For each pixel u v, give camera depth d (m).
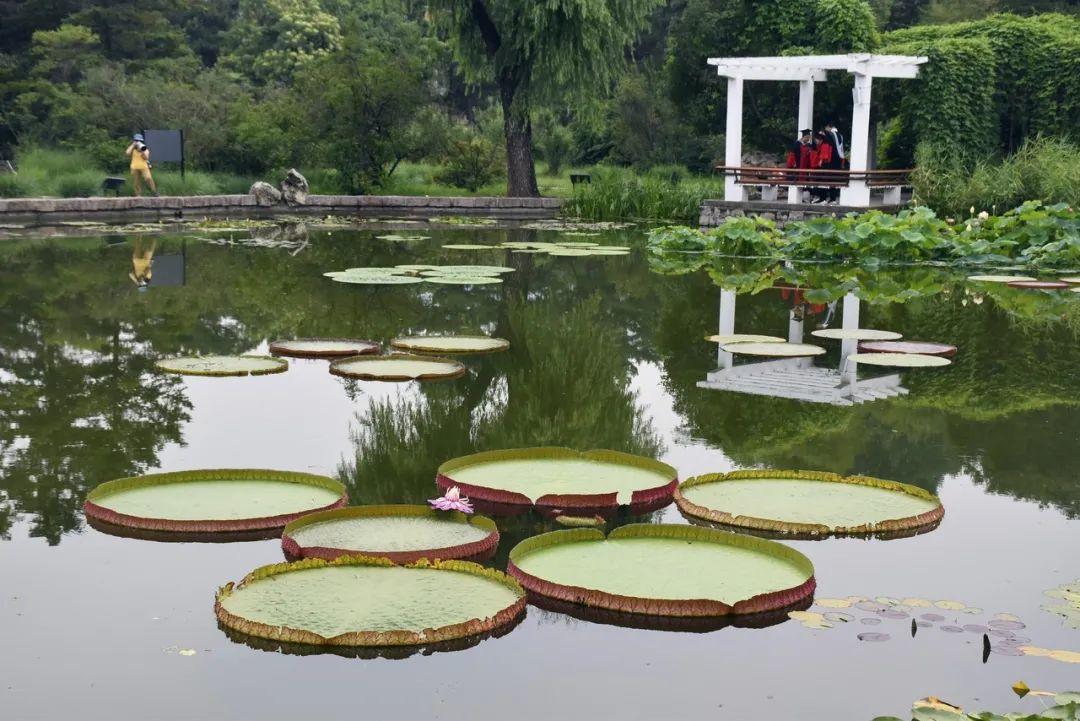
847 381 7.13
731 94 19.27
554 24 22.25
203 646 3.25
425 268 12.32
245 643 3.27
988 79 18.73
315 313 9.52
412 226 19.30
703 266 13.73
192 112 25.45
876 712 2.92
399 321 9.20
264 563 3.88
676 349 8.22
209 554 3.96
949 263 14.16
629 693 3.01
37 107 28.92
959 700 2.99
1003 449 5.53
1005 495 4.79
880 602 3.61
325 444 5.48
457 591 3.56
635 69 31.19
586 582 3.63
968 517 4.49
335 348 7.80
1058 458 5.38
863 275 13.01
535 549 3.94
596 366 7.54
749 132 26.03
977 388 6.95
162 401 6.30
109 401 6.27
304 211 22.31
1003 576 3.86
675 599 3.49
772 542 3.93
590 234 18.17
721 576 3.72
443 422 5.96
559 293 11.02
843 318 9.74
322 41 40.69
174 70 32.62
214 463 5.11
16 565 3.86
